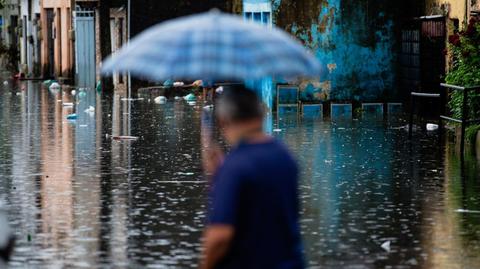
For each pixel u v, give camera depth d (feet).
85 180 93.81
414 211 77.36
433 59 158.51
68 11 279.69
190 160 107.45
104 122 154.51
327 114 168.45
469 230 70.49
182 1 238.27
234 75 38.19
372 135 132.16
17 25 341.00
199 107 184.24
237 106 38.37
